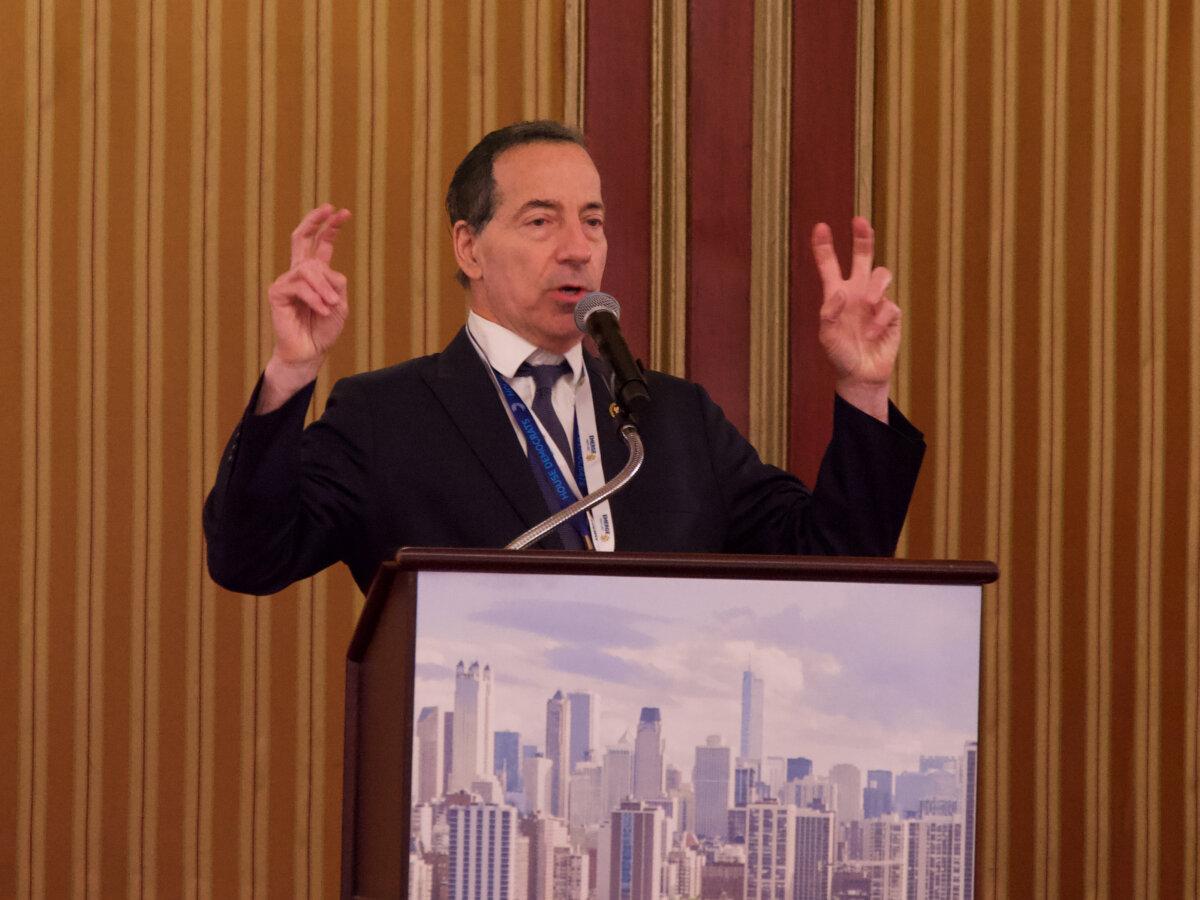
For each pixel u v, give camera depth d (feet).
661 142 26.32
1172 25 27.27
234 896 24.21
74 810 23.84
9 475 23.99
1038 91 27.07
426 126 25.55
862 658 9.15
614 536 14.11
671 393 15.57
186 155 24.76
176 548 24.34
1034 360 26.86
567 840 8.73
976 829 9.21
